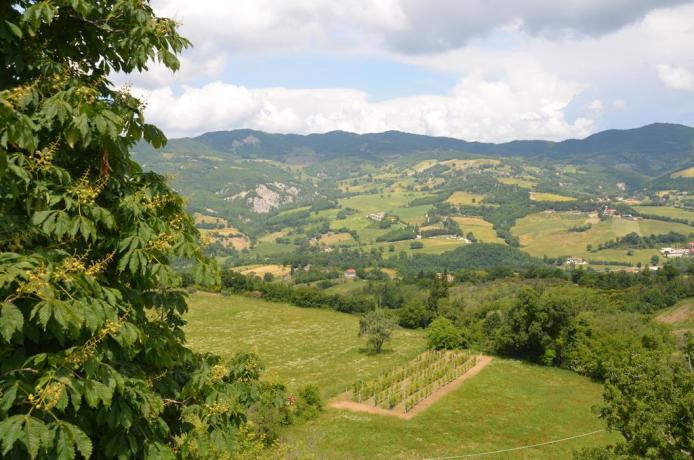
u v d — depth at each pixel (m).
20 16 5.95
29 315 4.90
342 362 73.88
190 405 6.95
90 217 5.80
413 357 75.50
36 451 4.14
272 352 80.06
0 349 4.99
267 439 28.86
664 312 94.81
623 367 22.25
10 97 5.07
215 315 105.00
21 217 5.56
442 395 53.41
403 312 107.69
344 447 38.03
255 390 7.98
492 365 67.31
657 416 18.59
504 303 94.50
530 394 54.25
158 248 6.08
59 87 5.91
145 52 6.51
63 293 5.07
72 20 6.58
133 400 5.47
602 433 42.47
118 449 5.45
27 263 4.78
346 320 107.38
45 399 4.59
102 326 5.23
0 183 5.11
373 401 51.06
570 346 64.81
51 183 5.63
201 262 6.72
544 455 37.69
